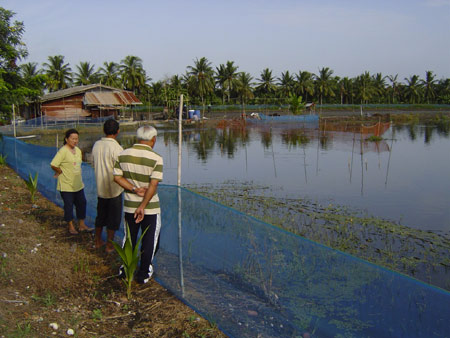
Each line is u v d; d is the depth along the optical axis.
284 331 3.44
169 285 4.56
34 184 8.43
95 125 38.88
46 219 7.17
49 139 29.22
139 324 3.80
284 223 9.02
